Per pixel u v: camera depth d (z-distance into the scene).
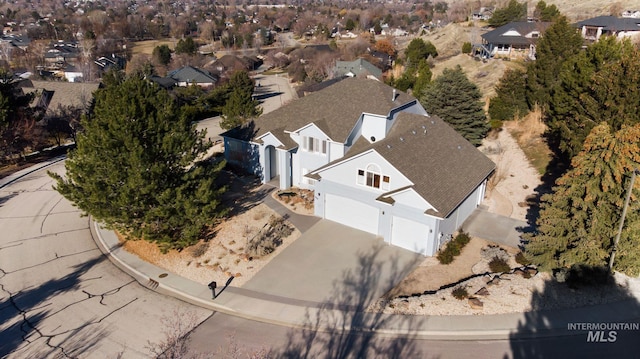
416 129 29.58
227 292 21.19
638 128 19.22
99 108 23.22
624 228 20.17
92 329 18.81
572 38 44.25
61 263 24.23
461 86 40.25
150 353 17.45
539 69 44.41
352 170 25.89
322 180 27.31
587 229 20.75
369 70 77.38
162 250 23.73
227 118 43.38
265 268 23.03
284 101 71.31
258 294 21.00
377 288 21.30
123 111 22.34
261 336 18.33
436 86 42.09
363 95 32.59
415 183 23.66
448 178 25.86
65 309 20.17
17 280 22.56
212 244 25.31
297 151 32.34
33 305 20.50
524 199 30.95
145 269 23.27
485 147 40.72
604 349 17.20
